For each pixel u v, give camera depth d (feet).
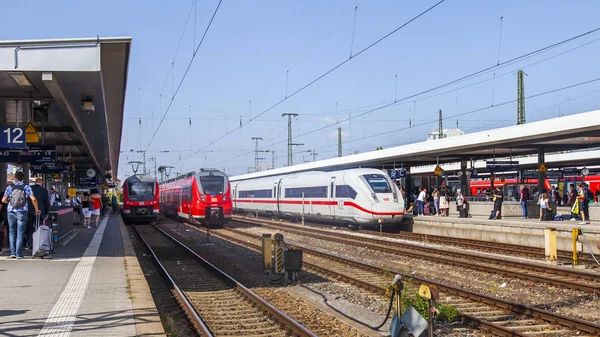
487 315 34.32
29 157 66.64
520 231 71.82
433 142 96.22
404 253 64.08
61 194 138.72
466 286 45.03
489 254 64.95
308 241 83.76
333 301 38.99
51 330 24.98
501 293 41.73
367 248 71.92
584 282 45.16
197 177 118.52
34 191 51.03
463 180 121.90
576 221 80.94
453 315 32.60
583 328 29.78
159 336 24.26
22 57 42.73
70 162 90.48
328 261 60.75
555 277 47.96
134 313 28.50
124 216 131.54
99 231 88.89
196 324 31.12
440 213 104.68
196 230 111.96
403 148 104.47
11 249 48.21
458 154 111.34
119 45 44.21
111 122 80.94
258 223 121.29
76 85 49.96
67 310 29.04
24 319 27.02
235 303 38.19
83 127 79.56
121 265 45.68
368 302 38.50
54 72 43.98
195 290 43.62
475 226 79.97
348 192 98.89
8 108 61.31
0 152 63.00
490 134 83.35
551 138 77.51
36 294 33.04
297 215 124.57
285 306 36.83
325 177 108.99
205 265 56.75
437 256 61.21
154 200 133.18
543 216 82.89
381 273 50.75
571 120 69.31
